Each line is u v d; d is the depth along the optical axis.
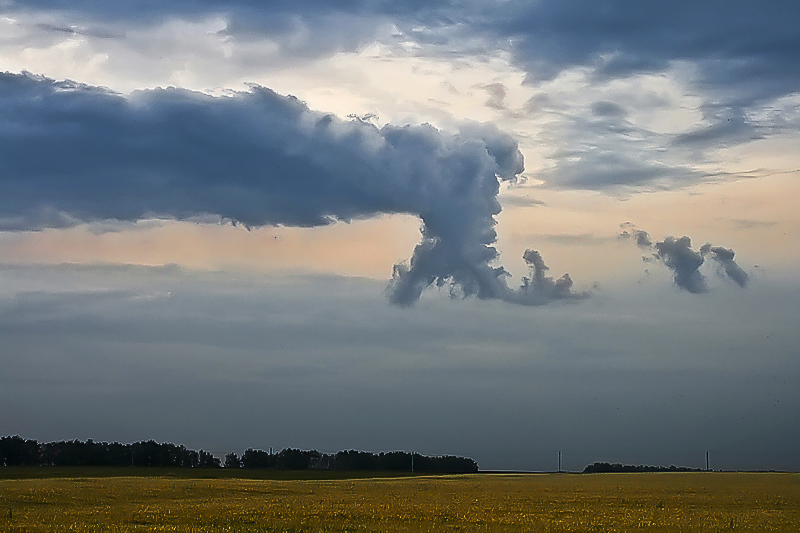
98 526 39.91
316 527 40.53
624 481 103.44
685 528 42.28
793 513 53.81
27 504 55.28
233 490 73.56
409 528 40.38
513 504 59.44
